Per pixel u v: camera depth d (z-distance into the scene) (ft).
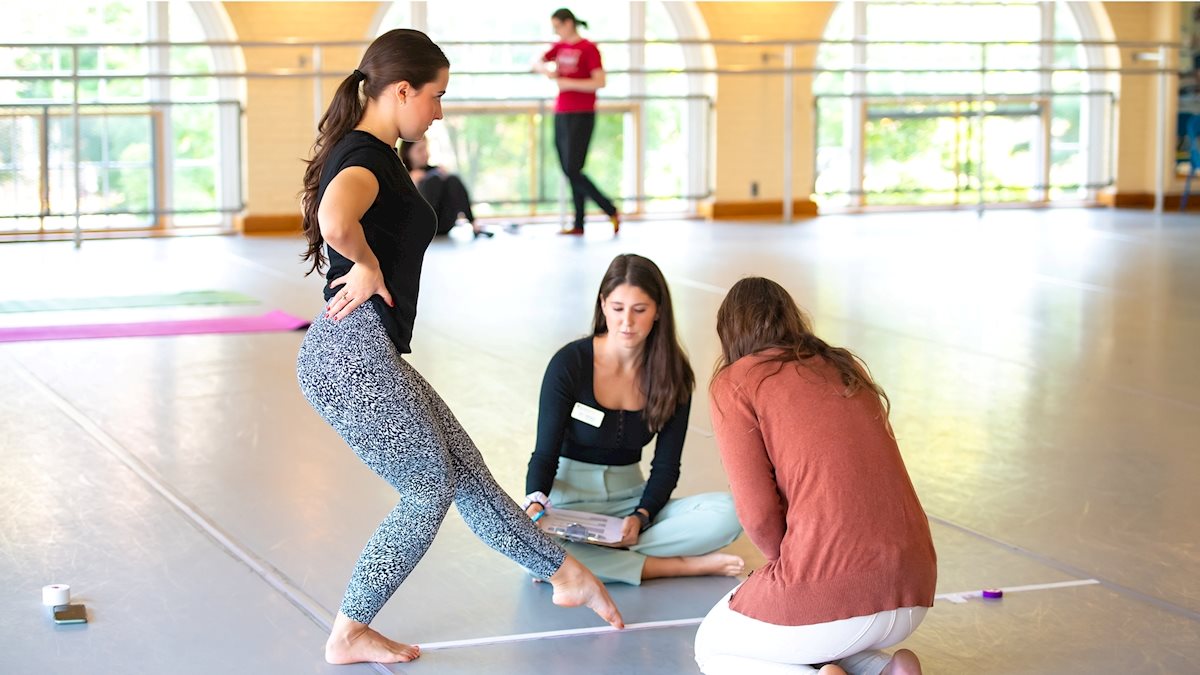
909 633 7.65
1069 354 18.98
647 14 37.68
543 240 31.96
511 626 9.20
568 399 10.03
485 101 35.53
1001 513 11.88
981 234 33.73
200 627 9.07
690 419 15.23
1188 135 41.34
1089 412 15.67
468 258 28.35
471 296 23.17
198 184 34.09
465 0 35.86
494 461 13.29
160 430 14.15
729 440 7.80
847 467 7.56
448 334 19.71
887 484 7.60
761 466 7.76
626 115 37.55
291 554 10.53
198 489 12.16
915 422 15.12
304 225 8.13
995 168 40.68
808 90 38.63
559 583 8.84
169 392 15.83
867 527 7.48
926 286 24.91
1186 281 25.76
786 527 7.80
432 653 8.73
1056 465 13.44
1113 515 11.85
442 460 8.14
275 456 13.25
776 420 7.72
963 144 40.24
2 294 22.80
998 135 40.52
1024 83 40.55
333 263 8.02
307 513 11.54
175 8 33.45
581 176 32.81
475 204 35.58
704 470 13.14
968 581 10.18
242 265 27.25
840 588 7.43
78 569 10.12
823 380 7.80
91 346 18.35
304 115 34.47
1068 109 41.22
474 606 9.56
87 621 9.12
